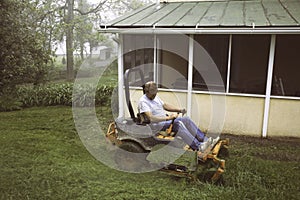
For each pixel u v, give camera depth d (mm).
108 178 4051
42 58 10352
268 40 6430
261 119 5809
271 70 5539
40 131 6246
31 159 4676
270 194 3533
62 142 5535
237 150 5078
